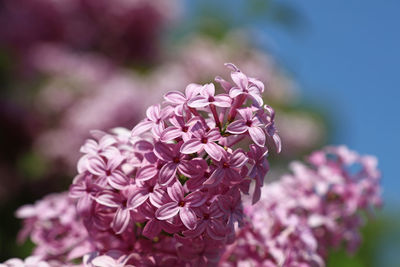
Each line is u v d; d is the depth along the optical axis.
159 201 0.38
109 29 1.21
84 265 0.40
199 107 0.38
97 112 0.96
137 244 0.40
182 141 0.38
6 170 0.97
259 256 0.42
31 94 1.07
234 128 0.38
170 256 0.40
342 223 0.46
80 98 1.02
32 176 0.97
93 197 0.39
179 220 0.38
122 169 0.40
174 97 0.39
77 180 0.40
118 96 0.97
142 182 0.38
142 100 0.98
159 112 0.39
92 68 1.08
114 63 1.17
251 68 0.95
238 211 0.39
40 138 0.98
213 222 0.38
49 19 1.16
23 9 1.15
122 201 0.39
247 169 0.38
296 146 1.03
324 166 0.47
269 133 0.39
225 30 1.05
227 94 0.39
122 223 0.39
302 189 0.46
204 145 0.38
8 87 1.08
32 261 0.42
